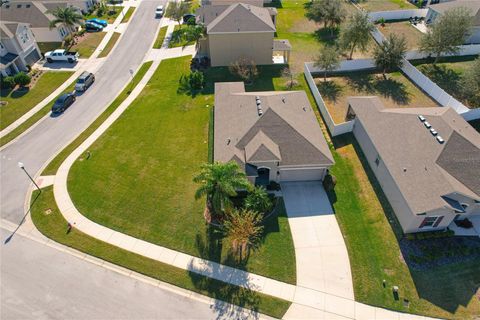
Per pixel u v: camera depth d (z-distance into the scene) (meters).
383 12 54.69
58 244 25.06
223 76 43.44
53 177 30.27
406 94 38.97
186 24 57.22
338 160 31.05
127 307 21.42
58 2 55.44
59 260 24.08
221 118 31.86
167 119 36.62
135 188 28.95
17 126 36.44
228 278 22.78
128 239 25.22
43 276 23.16
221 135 29.86
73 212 27.23
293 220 26.20
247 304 21.47
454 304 21.11
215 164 24.53
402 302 21.28
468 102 36.91
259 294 21.94
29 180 30.11
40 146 33.72
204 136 34.06
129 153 32.47
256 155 26.61
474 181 24.22
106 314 21.09
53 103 39.88
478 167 24.56
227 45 43.38
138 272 23.25
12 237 25.59
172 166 30.86
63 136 34.97
